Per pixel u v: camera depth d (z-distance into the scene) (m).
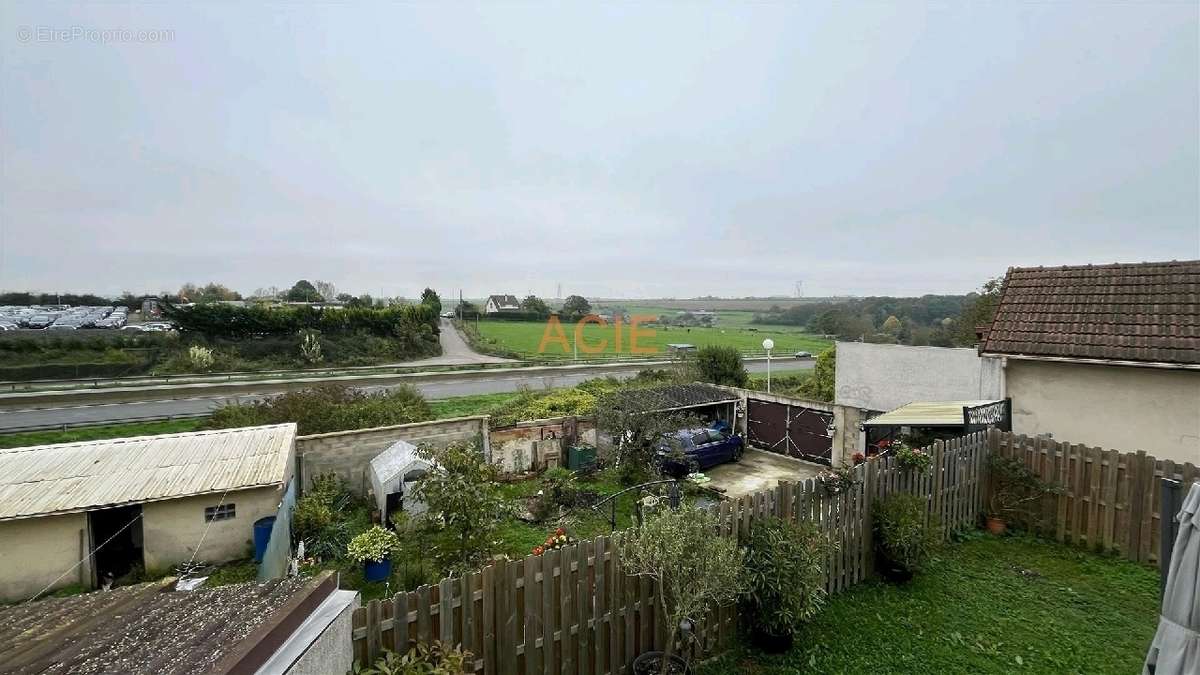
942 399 18.03
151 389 28.78
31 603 3.65
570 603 5.50
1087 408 10.27
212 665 2.56
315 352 41.84
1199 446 9.02
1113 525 8.26
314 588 3.76
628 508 13.11
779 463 17.27
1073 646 6.15
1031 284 12.17
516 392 31.78
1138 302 10.37
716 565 5.05
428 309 58.19
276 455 12.30
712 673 5.82
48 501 10.12
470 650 4.94
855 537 7.52
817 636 6.40
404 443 14.39
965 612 6.86
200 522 11.02
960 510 9.05
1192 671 3.64
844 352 21.19
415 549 10.13
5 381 31.12
